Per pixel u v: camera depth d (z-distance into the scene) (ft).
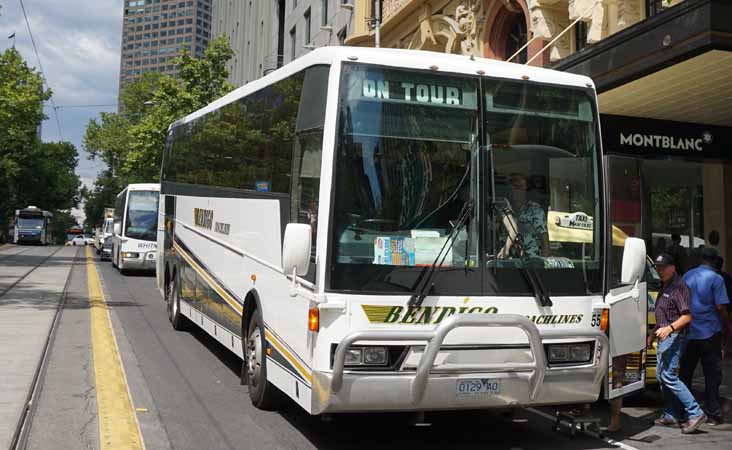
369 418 23.89
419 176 19.38
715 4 28.27
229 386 27.76
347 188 18.78
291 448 20.30
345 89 19.31
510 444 21.58
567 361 20.07
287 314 21.12
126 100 184.24
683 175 34.91
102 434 20.29
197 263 35.73
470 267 19.25
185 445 20.20
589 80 21.80
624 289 22.15
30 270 82.94
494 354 19.15
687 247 35.63
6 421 21.36
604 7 43.19
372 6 81.66
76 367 29.53
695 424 23.49
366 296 18.25
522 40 56.13
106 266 104.01
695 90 35.12
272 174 24.00
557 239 20.45
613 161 23.54
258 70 145.69
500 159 20.18
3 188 187.83
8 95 97.81
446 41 67.10
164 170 47.85
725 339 26.37
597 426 22.66
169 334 39.73
